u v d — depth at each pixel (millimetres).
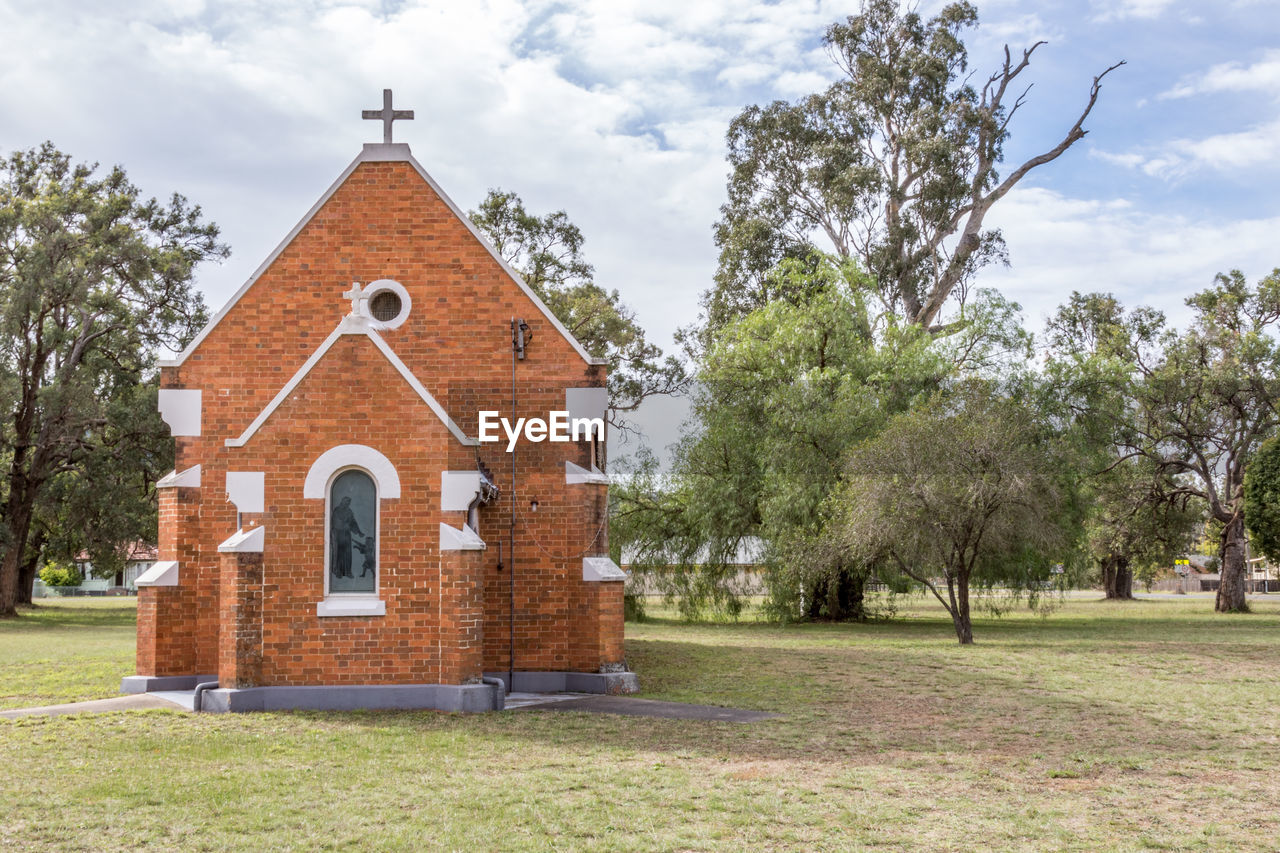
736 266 45281
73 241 42156
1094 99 45719
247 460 14375
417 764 10750
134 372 47188
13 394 41250
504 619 16984
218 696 13961
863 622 37750
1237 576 46250
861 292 37188
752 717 14211
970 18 44594
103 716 13617
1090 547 49656
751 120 45562
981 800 9344
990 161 45250
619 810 8867
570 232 44781
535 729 12953
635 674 18094
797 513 32344
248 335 17359
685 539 37812
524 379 17562
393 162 17906
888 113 44094
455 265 17750
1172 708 15312
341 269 17641
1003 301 37312
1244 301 50438
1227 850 7754
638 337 48594
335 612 14195
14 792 9430
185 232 48781
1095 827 8430
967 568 27156
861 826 8406
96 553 46688
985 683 18234
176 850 7695
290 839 7973
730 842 7930
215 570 16578
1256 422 46469
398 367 14547
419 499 14438
